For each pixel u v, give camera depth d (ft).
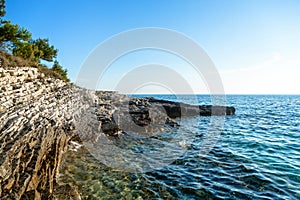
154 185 32.01
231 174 36.45
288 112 146.30
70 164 37.83
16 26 81.51
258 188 31.32
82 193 28.30
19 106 48.01
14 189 20.93
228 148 53.67
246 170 38.17
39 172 26.91
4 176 21.47
